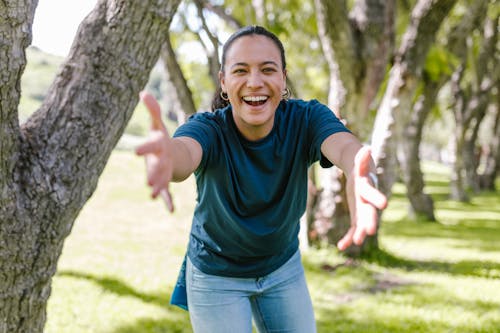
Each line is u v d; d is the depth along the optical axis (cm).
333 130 192
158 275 627
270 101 192
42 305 225
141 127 3688
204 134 190
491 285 601
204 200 205
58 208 217
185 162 169
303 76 1202
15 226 207
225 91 206
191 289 220
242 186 199
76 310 484
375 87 674
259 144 197
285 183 203
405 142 1173
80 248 793
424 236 977
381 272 659
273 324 225
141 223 1072
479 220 1213
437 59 771
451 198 1611
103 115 228
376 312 491
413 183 1188
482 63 1496
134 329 439
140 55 235
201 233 215
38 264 217
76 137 222
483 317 475
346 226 724
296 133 203
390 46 676
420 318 471
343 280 613
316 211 739
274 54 192
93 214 1178
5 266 208
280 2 789
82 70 227
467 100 1616
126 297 531
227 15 690
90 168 228
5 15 192
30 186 211
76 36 234
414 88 707
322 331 437
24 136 215
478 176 2059
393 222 1180
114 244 831
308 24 804
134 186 1553
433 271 679
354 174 142
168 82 695
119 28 229
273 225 207
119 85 231
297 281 225
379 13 661
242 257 212
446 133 4103
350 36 650
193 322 223
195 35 705
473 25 859
